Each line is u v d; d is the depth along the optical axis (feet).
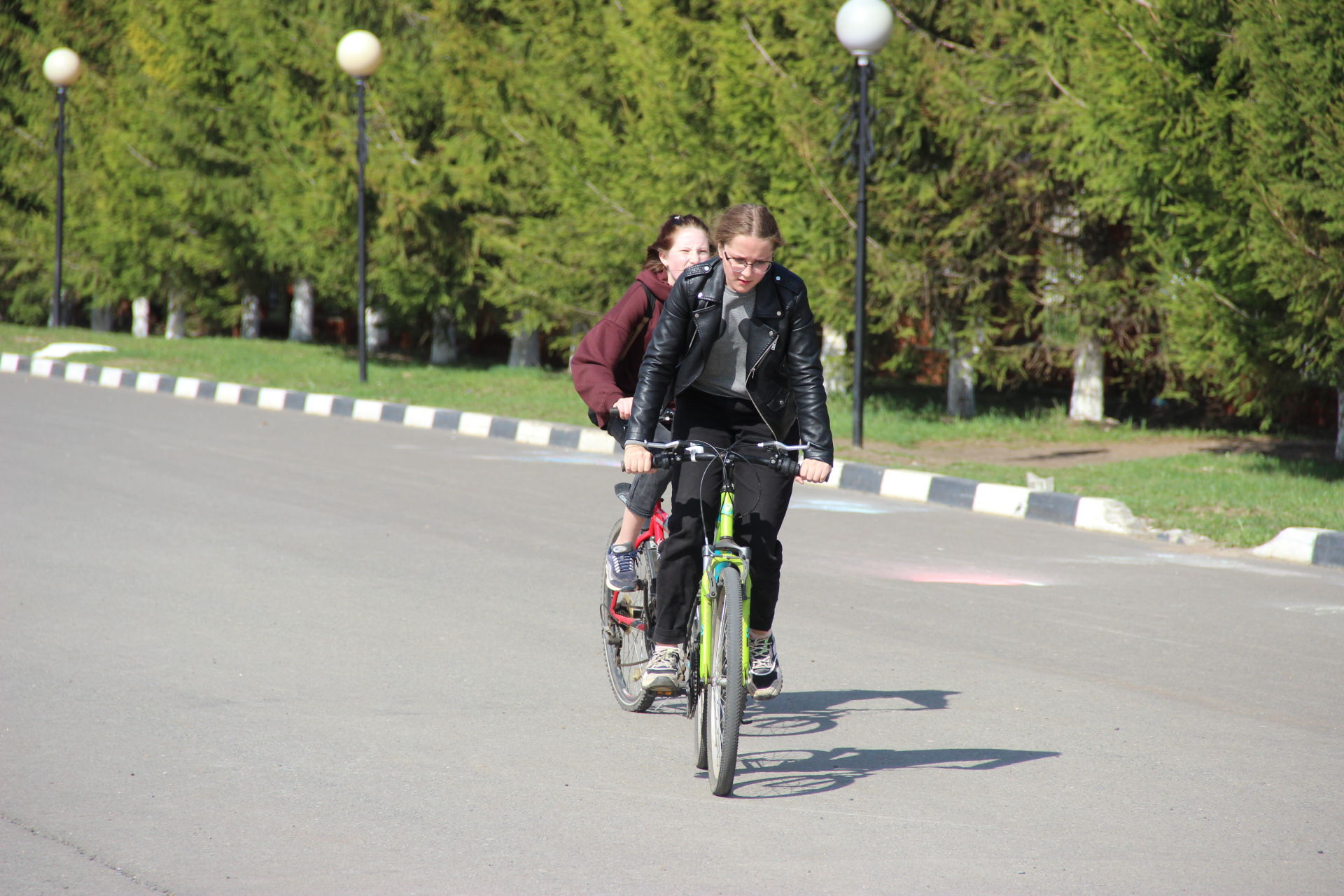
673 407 69.31
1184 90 164.55
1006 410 245.04
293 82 315.37
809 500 152.46
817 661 83.87
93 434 188.75
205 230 376.89
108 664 78.59
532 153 287.69
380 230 303.48
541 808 57.00
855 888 48.88
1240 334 166.71
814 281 223.10
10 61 429.79
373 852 51.67
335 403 238.07
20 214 429.79
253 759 62.75
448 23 291.58
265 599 96.37
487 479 158.30
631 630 71.67
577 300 285.23
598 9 275.80
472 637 87.20
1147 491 148.87
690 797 59.00
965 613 97.86
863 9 179.63
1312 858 52.90
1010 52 204.95
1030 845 53.72
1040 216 218.79
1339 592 108.27
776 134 228.43
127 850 51.62
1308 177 152.46
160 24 363.15
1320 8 144.66
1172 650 88.63
